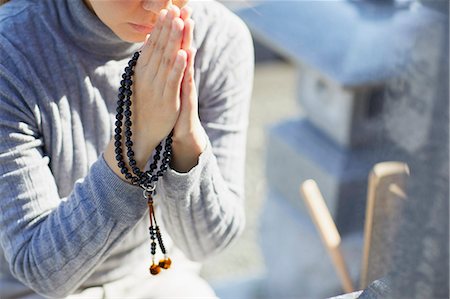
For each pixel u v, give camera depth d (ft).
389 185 4.64
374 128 8.53
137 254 5.53
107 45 5.04
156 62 4.29
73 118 5.05
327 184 8.79
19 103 4.86
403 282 3.59
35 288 4.96
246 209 11.72
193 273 5.84
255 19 9.60
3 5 5.18
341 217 8.75
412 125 3.54
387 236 4.44
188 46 4.26
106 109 5.15
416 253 3.51
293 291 9.35
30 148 4.90
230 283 9.78
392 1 8.47
